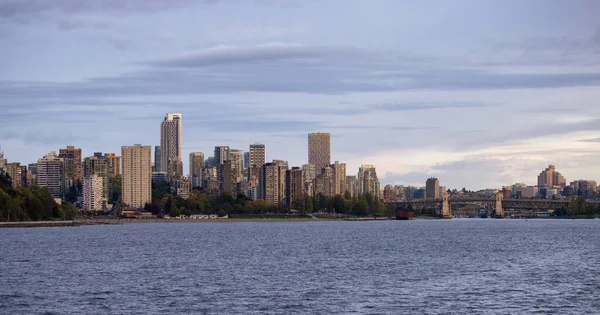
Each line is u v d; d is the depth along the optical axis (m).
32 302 116.25
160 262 184.75
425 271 158.62
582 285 132.25
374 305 112.12
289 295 122.75
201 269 165.25
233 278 146.62
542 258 192.38
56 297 121.06
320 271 159.88
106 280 143.62
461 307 109.81
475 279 142.25
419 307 110.12
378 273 155.12
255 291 127.44
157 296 122.00
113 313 106.75
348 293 124.50
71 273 157.12
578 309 108.19
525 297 118.50
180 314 105.94
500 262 180.00
